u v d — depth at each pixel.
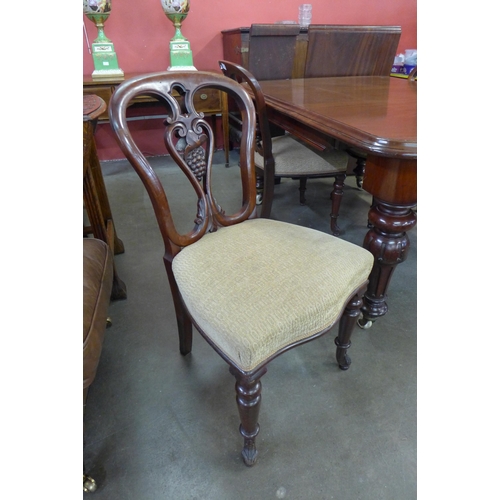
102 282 0.84
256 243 0.87
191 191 2.38
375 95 1.45
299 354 1.18
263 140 1.44
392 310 1.37
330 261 0.82
